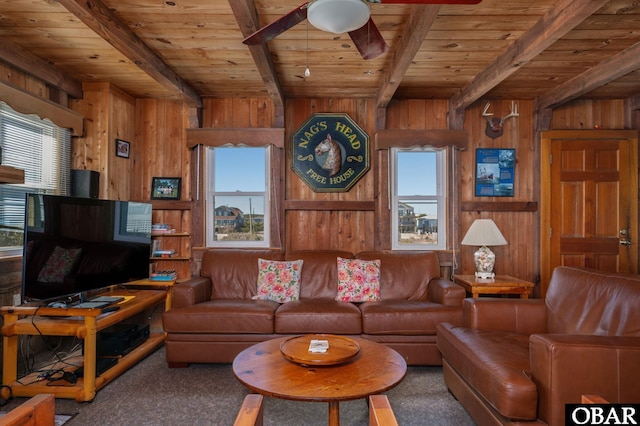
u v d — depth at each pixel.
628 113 4.12
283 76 3.57
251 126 4.17
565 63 3.27
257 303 3.13
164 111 4.19
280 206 4.04
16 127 2.95
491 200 4.15
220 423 2.12
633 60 2.94
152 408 2.29
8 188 2.89
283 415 2.21
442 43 2.90
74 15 2.40
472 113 4.17
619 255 4.02
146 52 2.95
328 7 1.66
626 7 2.39
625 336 1.69
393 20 2.58
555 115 4.16
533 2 2.36
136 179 4.12
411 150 4.16
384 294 3.48
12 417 0.92
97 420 2.16
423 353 2.91
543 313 2.43
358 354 2.01
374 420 1.14
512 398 1.60
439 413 2.23
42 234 2.44
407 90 3.94
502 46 2.96
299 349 2.03
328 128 4.11
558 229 4.05
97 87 3.70
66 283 2.58
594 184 4.07
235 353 2.90
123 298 2.96
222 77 3.62
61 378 2.53
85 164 3.68
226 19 2.57
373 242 4.10
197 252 4.03
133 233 3.21
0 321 2.67
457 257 4.02
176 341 2.91
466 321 2.52
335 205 4.06
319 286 3.53
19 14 2.50
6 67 2.90
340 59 3.21
